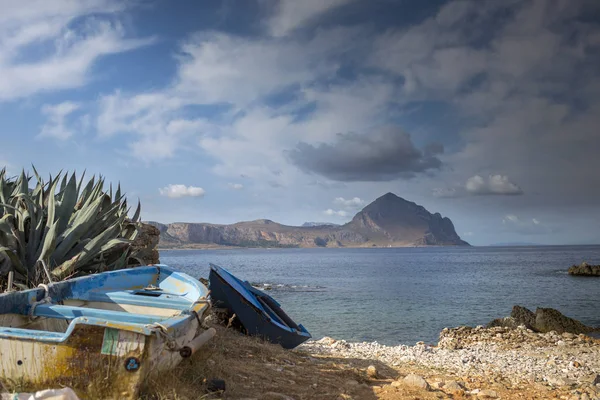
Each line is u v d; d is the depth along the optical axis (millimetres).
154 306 6270
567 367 12602
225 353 8086
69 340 3988
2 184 9469
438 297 37531
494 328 20094
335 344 15344
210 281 11008
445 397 7266
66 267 8227
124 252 10414
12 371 3986
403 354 14250
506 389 8812
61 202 9516
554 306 32219
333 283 52594
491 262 118438
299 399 6023
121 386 3994
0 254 8156
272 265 108000
